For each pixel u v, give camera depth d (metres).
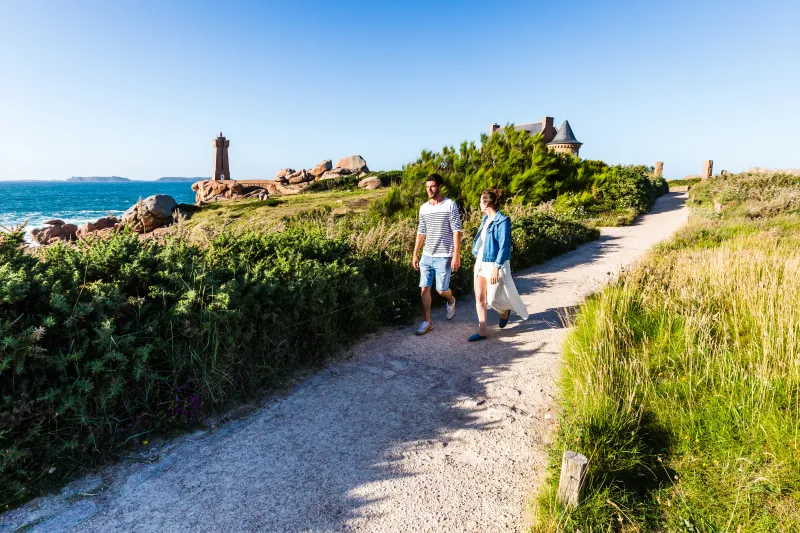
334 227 8.85
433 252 5.73
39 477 2.80
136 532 2.50
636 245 13.00
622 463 2.76
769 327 4.21
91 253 4.30
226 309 3.75
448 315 6.30
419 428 3.53
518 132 18.58
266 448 3.28
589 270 9.63
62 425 2.96
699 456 2.87
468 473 2.97
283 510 2.66
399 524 2.54
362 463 3.10
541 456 3.14
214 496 2.78
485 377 4.43
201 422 3.57
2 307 3.12
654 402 3.38
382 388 4.22
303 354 4.79
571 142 62.84
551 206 16.22
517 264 10.02
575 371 3.99
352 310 5.54
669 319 4.66
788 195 16.67
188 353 3.64
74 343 3.15
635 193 22.55
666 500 2.58
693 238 11.64
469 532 2.48
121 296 3.51
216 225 6.86
